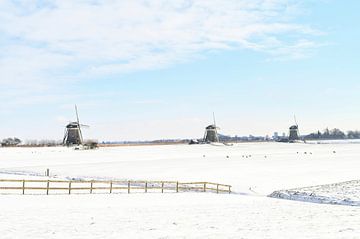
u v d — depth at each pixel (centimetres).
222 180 4081
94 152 10212
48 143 14150
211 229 1545
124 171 5012
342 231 1520
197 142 17338
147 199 2683
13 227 1516
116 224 1627
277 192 3266
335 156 7950
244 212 2061
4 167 5647
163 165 5922
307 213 2047
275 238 1380
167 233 1450
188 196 2941
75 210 2038
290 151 10562
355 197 2783
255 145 16050
